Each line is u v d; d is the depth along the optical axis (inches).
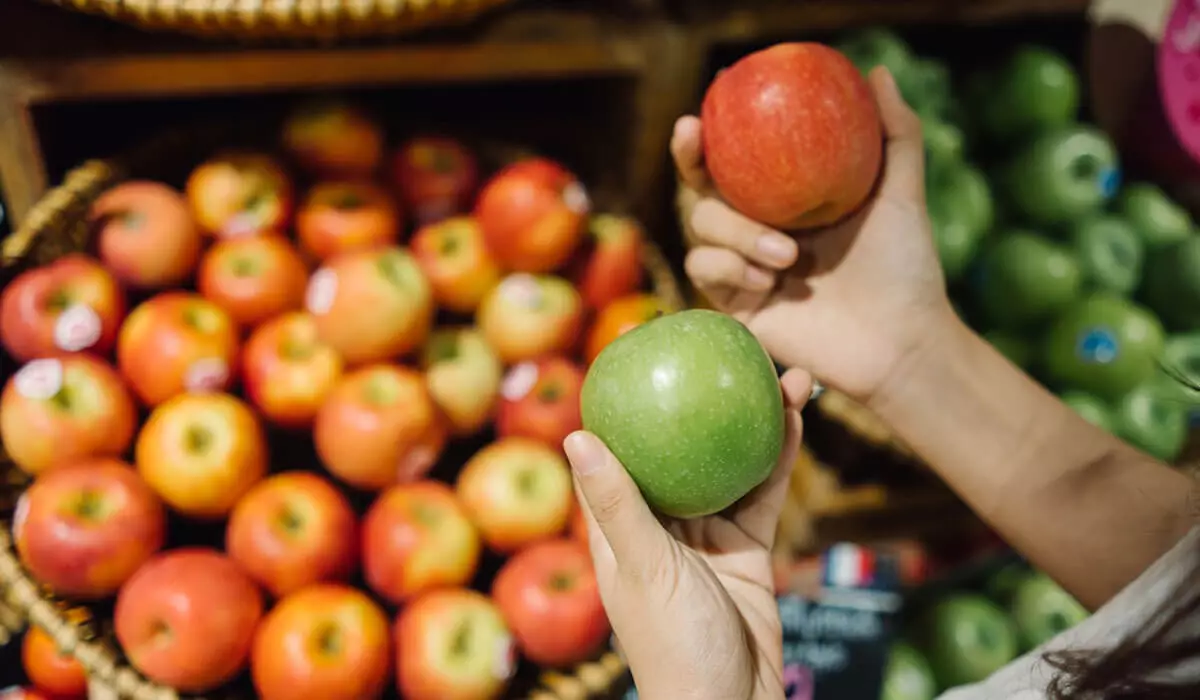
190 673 33.3
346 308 39.1
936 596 51.1
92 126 48.4
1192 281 51.2
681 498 25.5
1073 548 30.9
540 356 44.4
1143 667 21.0
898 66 50.5
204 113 51.3
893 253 32.4
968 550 57.5
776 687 25.4
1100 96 59.9
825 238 33.3
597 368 26.3
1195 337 51.6
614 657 37.9
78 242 42.9
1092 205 52.5
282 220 44.3
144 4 32.9
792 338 33.6
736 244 31.6
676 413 24.5
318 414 39.7
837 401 45.9
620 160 49.2
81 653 33.4
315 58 38.8
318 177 46.5
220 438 36.9
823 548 53.6
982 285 52.2
